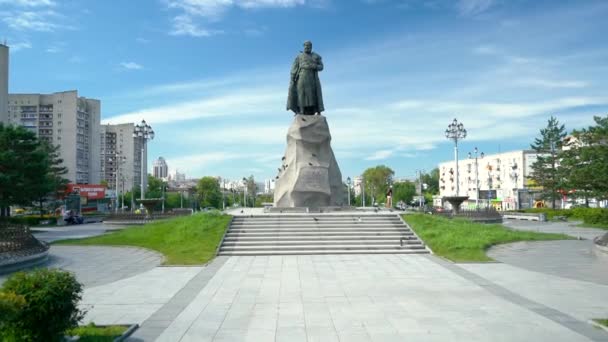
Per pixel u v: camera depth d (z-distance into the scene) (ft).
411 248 88.89
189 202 424.05
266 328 39.60
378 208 140.77
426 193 507.30
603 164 139.13
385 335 37.37
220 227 99.60
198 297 51.52
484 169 402.31
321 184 128.47
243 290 54.95
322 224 102.06
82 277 64.69
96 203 286.25
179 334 38.19
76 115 313.32
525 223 186.19
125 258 82.74
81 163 320.70
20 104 310.45
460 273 65.46
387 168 460.96
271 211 123.65
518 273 65.36
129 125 404.77
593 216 163.63
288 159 133.39
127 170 401.29
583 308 45.52
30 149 152.87
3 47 209.67
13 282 30.68
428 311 44.60
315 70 134.51
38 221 194.08
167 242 96.02
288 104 135.85
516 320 41.39
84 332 36.47
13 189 142.82
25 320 29.40
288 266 72.28
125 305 48.14
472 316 42.75
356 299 49.75
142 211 202.18
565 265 72.38
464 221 119.96
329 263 75.15
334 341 35.99
